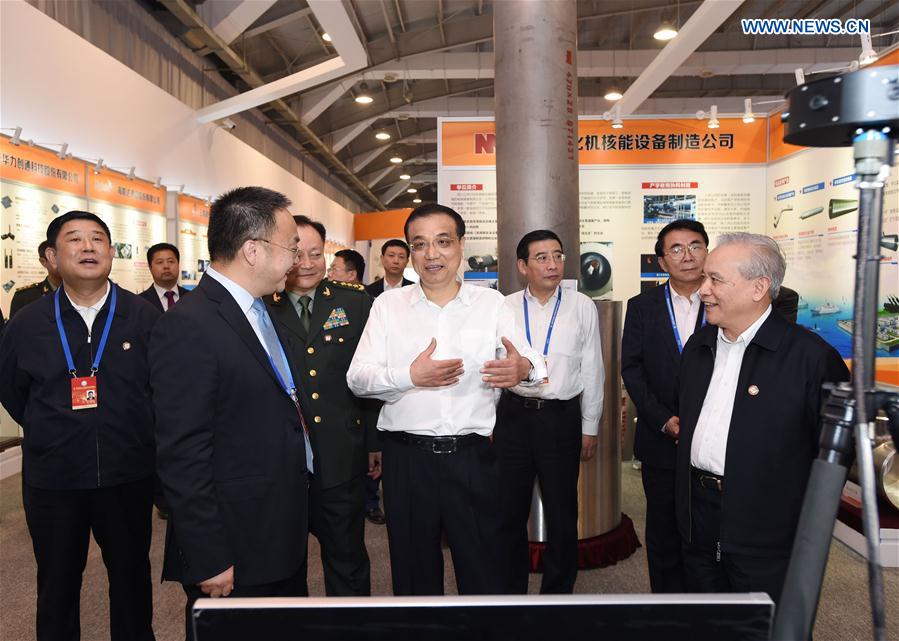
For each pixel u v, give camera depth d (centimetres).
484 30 803
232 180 866
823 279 423
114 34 632
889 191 361
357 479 218
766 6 771
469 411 170
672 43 523
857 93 64
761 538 142
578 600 72
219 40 720
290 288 216
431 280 171
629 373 236
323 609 73
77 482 188
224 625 74
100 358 193
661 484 221
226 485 139
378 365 172
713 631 72
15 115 459
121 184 567
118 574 197
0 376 194
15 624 237
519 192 303
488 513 172
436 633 72
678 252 225
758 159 471
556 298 253
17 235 432
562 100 302
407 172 1862
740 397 145
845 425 73
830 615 237
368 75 912
